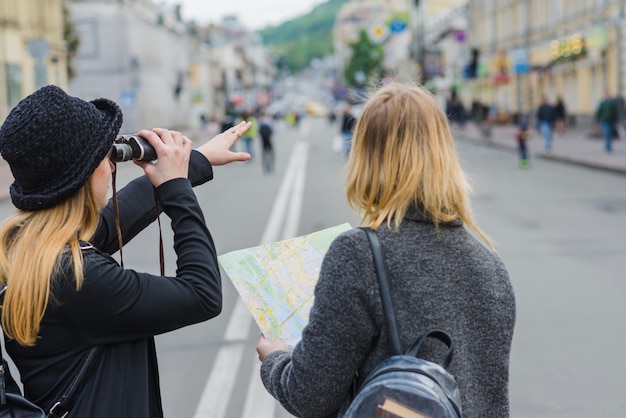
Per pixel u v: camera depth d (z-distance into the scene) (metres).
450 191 1.93
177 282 1.93
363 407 1.69
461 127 51.66
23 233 1.89
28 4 36.09
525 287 7.95
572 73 41.84
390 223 1.89
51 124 1.81
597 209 13.77
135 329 1.89
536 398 4.96
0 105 32.22
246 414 4.81
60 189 1.86
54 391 1.87
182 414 4.84
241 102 89.44
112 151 1.96
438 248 1.88
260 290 2.09
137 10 62.19
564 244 10.38
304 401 1.84
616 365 5.51
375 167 1.95
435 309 1.83
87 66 56.31
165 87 69.31
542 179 19.55
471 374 1.87
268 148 25.48
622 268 8.73
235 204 16.69
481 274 1.89
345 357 1.81
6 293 1.84
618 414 4.67
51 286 1.83
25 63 35.56
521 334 6.32
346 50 165.88
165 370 5.68
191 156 2.21
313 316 1.84
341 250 1.84
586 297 7.45
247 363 5.79
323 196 17.62
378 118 1.95
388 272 1.83
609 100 25.27
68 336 1.86
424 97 1.98
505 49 53.38
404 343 1.80
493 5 55.72
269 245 2.17
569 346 5.96
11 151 1.82
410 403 1.66
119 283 1.85
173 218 2.01
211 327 6.80
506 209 14.19
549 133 27.25
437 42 75.88
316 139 52.22
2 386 1.85
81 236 1.92
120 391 1.88
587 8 38.00
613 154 24.39
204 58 91.94
